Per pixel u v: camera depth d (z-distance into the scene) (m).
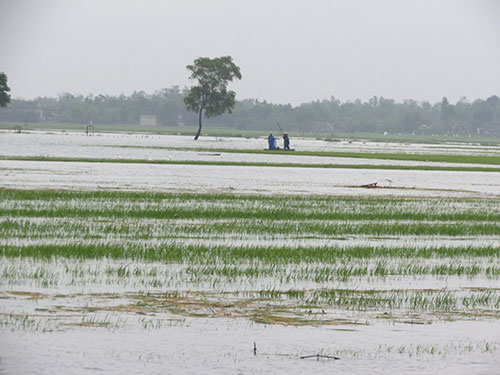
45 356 28.81
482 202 90.88
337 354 30.11
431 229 65.25
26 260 45.25
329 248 52.75
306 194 93.88
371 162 174.62
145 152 194.88
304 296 38.59
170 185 100.25
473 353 30.55
